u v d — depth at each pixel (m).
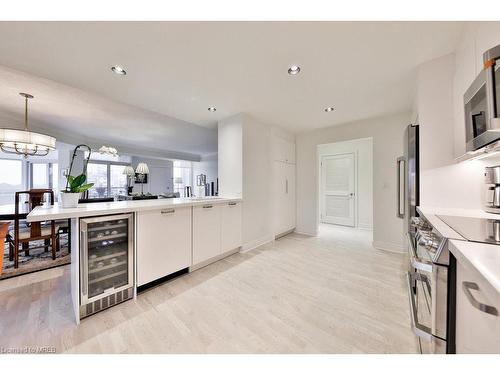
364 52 1.65
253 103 2.69
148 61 1.77
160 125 4.04
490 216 1.30
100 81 2.11
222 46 1.57
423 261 0.92
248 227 3.18
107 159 6.97
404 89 2.29
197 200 2.60
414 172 1.96
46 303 1.72
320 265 2.55
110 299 1.66
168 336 1.34
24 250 2.83
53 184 6.80
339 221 5.31
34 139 2.70
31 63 1.79
